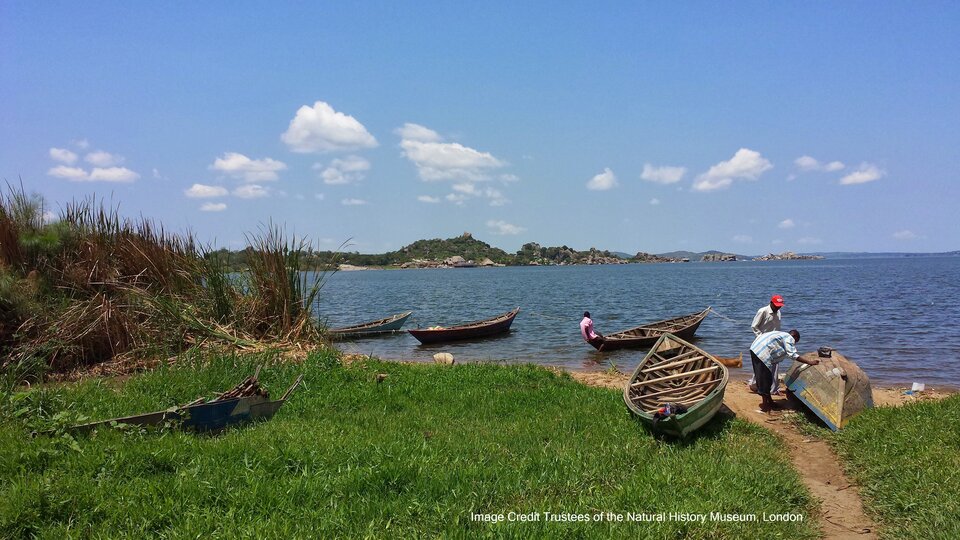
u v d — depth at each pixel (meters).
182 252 17.36
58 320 14.04
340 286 90.12
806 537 6.54
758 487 7.53
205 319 16.45
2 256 14.87
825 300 45.75
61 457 6.94
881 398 13.59
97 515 5.72
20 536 5.36
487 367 15.08
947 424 9.32
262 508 6.05
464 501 6.49
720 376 11.71
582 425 10.13
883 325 29.91
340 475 6.92
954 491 7.17
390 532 5.70
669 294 59.38
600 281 93.50
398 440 8.50
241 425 9.28
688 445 9.45
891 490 7.62
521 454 8.30
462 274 149.50
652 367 12.59
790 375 11.63
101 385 10.98
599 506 6.65
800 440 10.24
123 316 14.86
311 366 13.16
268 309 17.30
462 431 9.50
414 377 13.52
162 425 8.44
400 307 49.31
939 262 197.00
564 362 21.14
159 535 5.51
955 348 22.81
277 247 17.69
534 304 49.69
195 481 6.41
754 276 101.12
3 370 12.30
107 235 16.62
